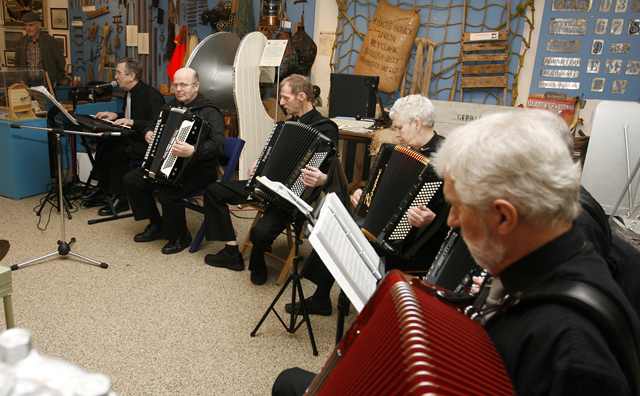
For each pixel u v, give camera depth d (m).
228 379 1.86
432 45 4.20
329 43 4.64
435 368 0.55
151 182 2.97
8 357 0.62
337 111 4.08
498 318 0.72
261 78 4.14
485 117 0.74
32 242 3.03
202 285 2.61
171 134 2.80
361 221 1.95
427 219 1.76
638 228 2.49
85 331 2.10
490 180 0.66
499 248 0.71
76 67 6.01
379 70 4.26
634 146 2.85
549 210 0.65
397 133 2.21
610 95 3.94
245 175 3.93
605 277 0.66
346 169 4.84
